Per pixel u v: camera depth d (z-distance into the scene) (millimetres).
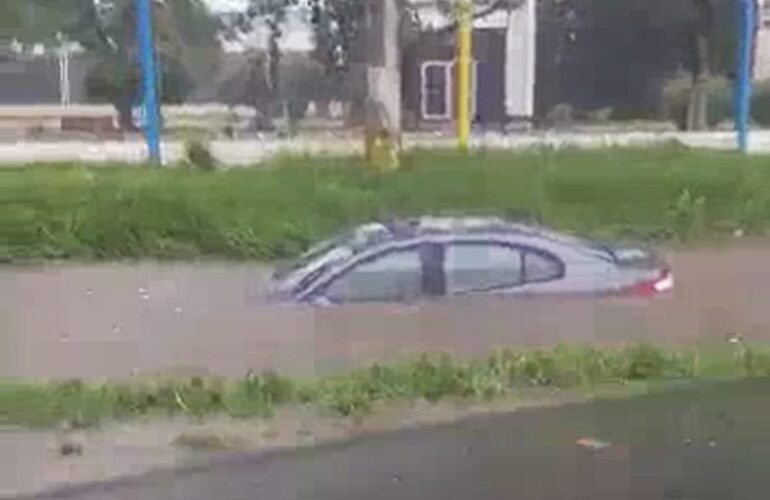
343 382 11961
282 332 14500
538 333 14297
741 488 8781
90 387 12047
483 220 16953
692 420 10578
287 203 23391
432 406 11383
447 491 8922
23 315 15969
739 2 36750
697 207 24328
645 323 14672
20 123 43375
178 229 22578
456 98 36688
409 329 14297
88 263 21688
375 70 28625
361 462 9688
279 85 43906
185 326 15023
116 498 9031
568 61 49125
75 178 24766
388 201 24094
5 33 46781
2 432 10727
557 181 25156
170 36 44750
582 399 11430
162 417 11211
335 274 15305
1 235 22172
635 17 48594
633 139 34312
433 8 42219
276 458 9930
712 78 46531
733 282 16938
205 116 44750
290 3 43875
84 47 46156
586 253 15258
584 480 9047
